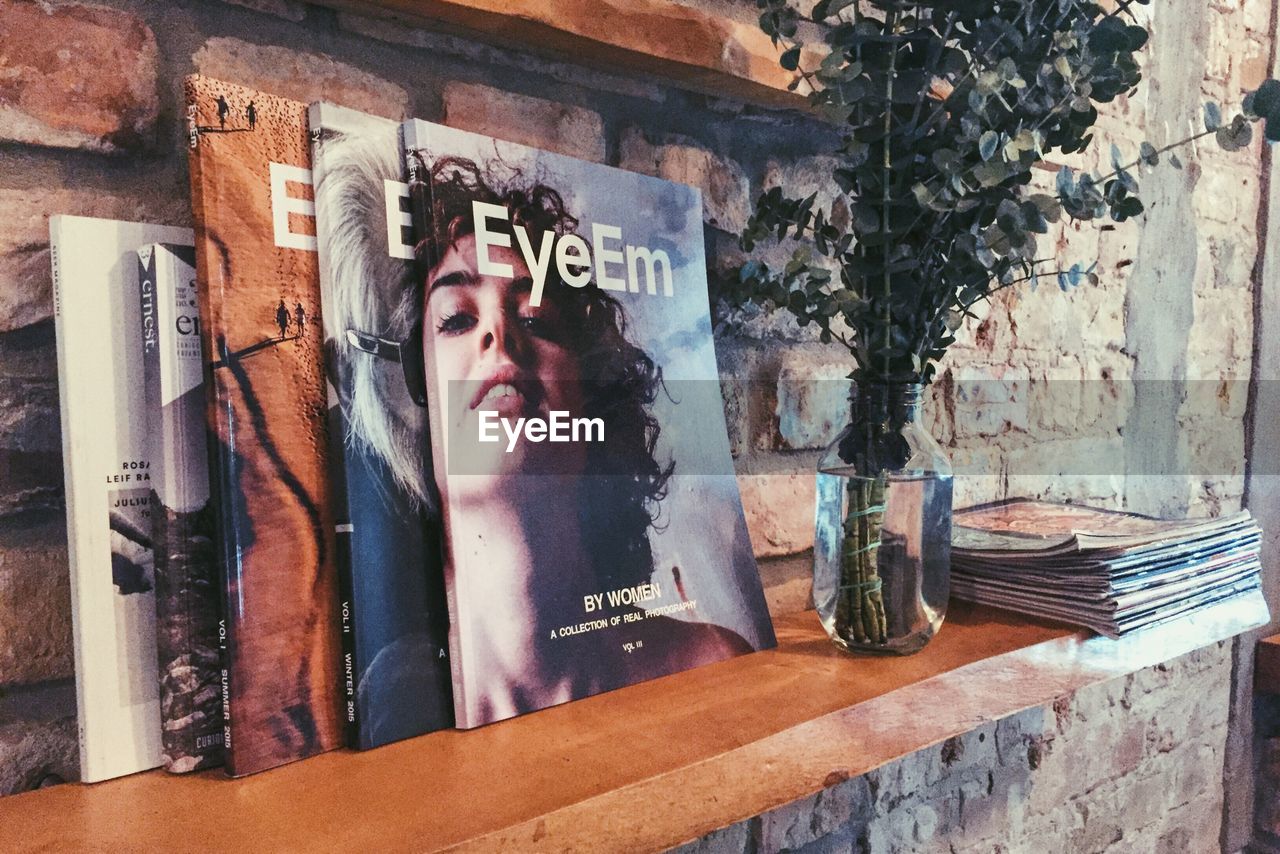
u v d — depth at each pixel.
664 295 0.67
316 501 0.49
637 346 0.64
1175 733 1.35
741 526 0.70
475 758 0.48
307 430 0.49
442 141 0.54
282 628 0.48
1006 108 0.63
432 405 0.53
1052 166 1.10
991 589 0.81
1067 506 1.03
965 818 1.03
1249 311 1.47
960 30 0.69
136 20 0.53
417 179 0.53
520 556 0.55
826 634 0.74
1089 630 0.74
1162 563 0.77
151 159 0.54
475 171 0.56
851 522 0.68
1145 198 1.26
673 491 0.65
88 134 0.52
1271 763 1.53
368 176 0.52
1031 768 1.11
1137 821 1.29
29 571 0.51
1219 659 1.42
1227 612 0.86
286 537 0.48
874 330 0.69
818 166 0.89
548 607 0.56
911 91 0.66
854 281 0.69
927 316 0.69
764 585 0.85
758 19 0.75
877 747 0.58
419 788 0.45
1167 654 0.79
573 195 0.62
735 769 0.50
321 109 0.49
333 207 0.50
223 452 0.46
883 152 0.67
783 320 0.85
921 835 0.97
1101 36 0.68
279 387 0.48
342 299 0.50
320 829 0.41
